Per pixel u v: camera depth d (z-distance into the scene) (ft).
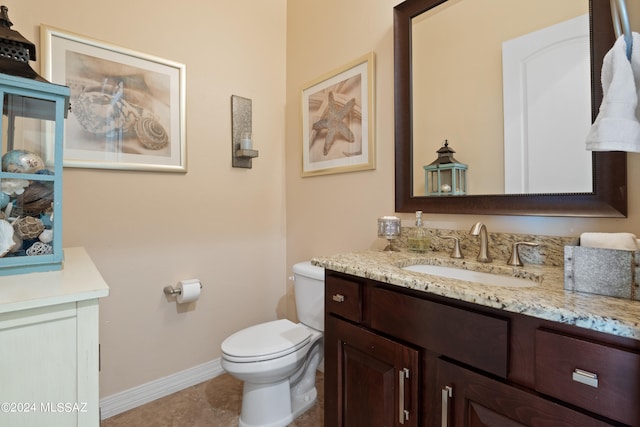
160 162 5.75
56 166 2.90
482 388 2.55
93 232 5.14
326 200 6.49
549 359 2.21
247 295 6.99
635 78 2.55
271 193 7.34
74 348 2.29
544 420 2.23
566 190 3.51
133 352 5.54
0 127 2.64
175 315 6.00
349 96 5.92
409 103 4.97
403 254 4.50
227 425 5.03
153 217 5.73
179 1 5.97
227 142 6.62
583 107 3.39
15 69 2.85
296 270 5.91
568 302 2.27
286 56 7.52
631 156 3.12
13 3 4.50
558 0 3.56
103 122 5.17
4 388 2.07
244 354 4.50
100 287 2.40
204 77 6.29
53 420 2.23
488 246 3.95
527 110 3.80
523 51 3.83
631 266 2.31
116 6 5.30
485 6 4.16
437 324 2.84
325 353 4.02
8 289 2.32
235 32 6.73
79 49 4.96
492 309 2.53
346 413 3.75
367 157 5.59
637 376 1.88
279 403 4.96
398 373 3.13
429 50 4.75
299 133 7.12
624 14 2.59
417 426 2.98
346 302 3.70
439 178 4.63
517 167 3.88
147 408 5.46
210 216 6.42
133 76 5.45
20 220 2.76
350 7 5.96
